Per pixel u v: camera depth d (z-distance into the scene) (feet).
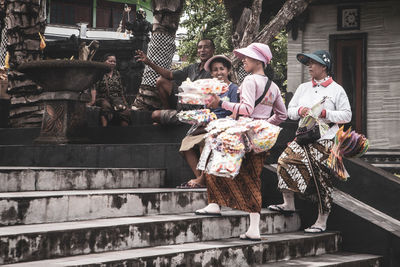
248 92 18.17
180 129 27.94
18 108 35.99
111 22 169.17
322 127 20.20
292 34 56.54
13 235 12.98
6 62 41.78
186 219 17.33
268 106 18.72
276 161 25.67
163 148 25.59
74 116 30.32
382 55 53.83
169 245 16.57
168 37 37.78
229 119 17.48
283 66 89.86
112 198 17.71
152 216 18.42
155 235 16.33
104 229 14.96
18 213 15.28
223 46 77.97
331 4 55.36
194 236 17.56
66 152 28.22
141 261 13.94
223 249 16.30
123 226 15.44
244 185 18.04
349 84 55.11
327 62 20.75
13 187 18.92
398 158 52.70
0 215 14.89
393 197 23.59
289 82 56.90
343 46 55.31
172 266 14.74
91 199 17.13
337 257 19.98
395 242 20.70
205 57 25.14
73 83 29.86
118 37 145.07
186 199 20.22
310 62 21.04
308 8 55.77
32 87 35.86
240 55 19.11
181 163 25.03
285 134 26.35
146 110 36.83
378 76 53.98
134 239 15.71
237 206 18.15
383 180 23.89
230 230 18.94
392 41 53.42
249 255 17.20
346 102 20.52
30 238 13.29
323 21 55.67
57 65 28.99
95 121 35.29
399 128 53.16
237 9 53.16
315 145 20.68
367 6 54.19
